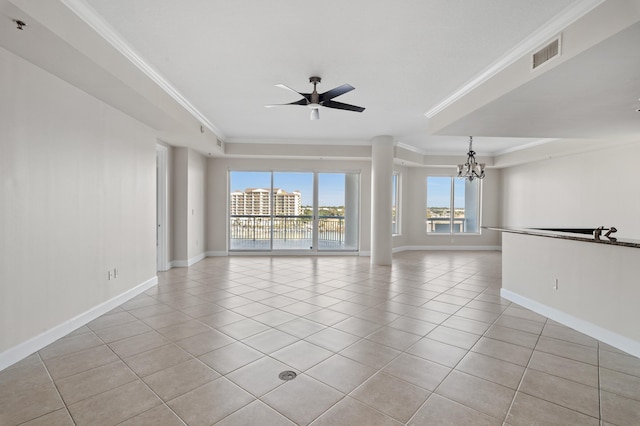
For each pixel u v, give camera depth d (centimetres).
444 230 984
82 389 231
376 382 243
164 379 245
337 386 238
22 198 273
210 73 382
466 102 410
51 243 305
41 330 294
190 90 440
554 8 247
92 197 364
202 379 246
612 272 314
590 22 234
